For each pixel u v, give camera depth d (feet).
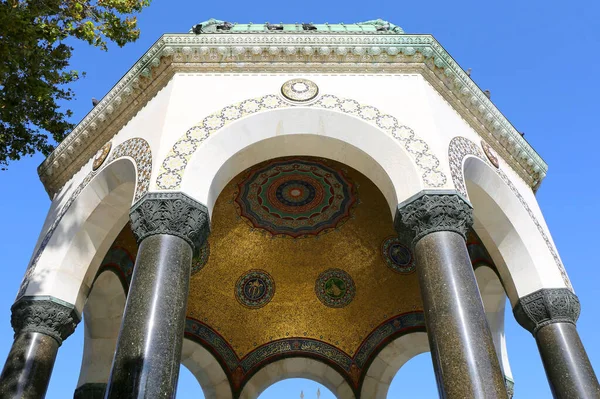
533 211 32.99
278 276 44.29
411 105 28.48
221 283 43.60
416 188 24.81
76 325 29.14
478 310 20.76
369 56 30.37
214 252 42.60
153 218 22.81
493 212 30.86
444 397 19.17
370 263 43.14
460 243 22.94
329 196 40.40
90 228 30.35
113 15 26.55
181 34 30.14
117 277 35.63
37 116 29.14
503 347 36.55
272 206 41.09
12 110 27.50
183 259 22.09
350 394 42.57
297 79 29.63
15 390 24.64
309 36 30.42
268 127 27.63
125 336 19.48
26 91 26.50
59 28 25.49
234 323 44.04
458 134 29.84
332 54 30.22
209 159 25.82
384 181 26.81
